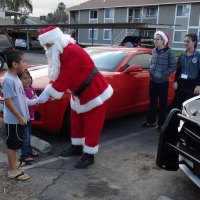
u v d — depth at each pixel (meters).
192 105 3.56
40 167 3.97
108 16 40.31
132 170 4.02
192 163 3.18
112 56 5.78
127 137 5.25
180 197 3.45
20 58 3.30
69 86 3.81
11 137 3.47
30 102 3.64
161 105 5.50
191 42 5.23
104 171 3.95
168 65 5.38
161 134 3.31
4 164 3.99
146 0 36.47
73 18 45.53
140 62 5.95
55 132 4.86
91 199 3.31
